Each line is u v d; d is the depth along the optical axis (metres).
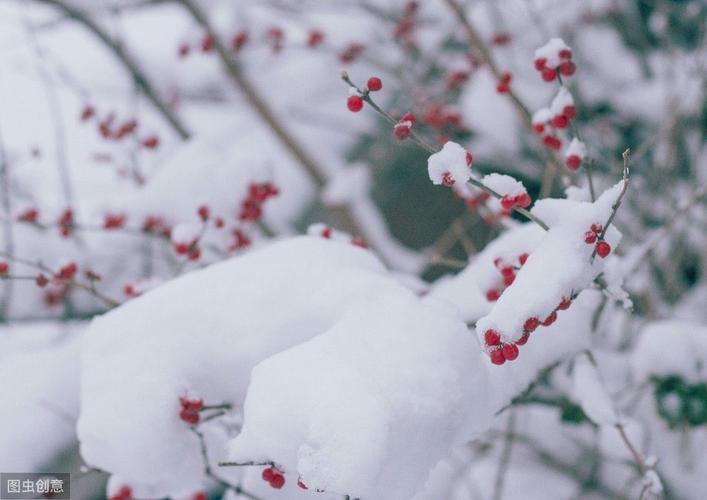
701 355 2.42
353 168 4.04
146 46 5.24
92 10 3.95
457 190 2.19
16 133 4.69
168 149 4.06
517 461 3.34
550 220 1.46
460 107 3.87
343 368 1.38
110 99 4.73
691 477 2.84
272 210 4.71
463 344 1.48
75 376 3.30
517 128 3.80
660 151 3.51
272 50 3.86
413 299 1.57
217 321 1.65
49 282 2.04
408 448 1.34
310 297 1.64
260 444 1.35
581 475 3.20
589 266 1.41
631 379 2.69
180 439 1.65
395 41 3.78
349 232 4.21
